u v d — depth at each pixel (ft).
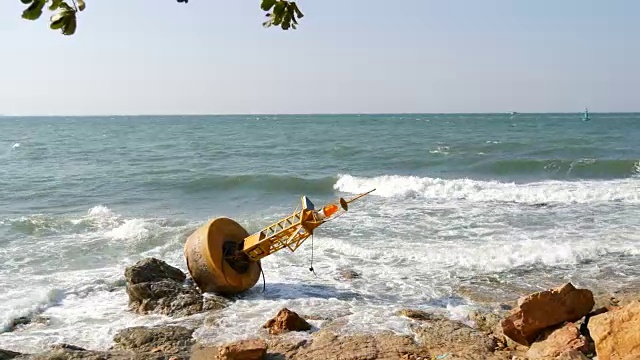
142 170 98.94
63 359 22.33
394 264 37.29
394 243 42.16
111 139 204.95
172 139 198.29
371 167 98.32
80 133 262.47
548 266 36.17
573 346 21.90
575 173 83.46
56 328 27.53
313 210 30.50
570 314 24.38
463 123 326.03
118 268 37.73
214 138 200.03
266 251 31.07
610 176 80.33
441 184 69.82
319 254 39.75
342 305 29.68
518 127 251.39
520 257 37.52
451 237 43.86
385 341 24.67
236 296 31.42
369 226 48.19
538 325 23.98
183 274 33.68
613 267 35.53
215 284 30.78
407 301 30.45
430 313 28.50
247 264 31.96
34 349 25.05
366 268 36.50
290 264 37.60
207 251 30.40
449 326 26.07
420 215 52.85
